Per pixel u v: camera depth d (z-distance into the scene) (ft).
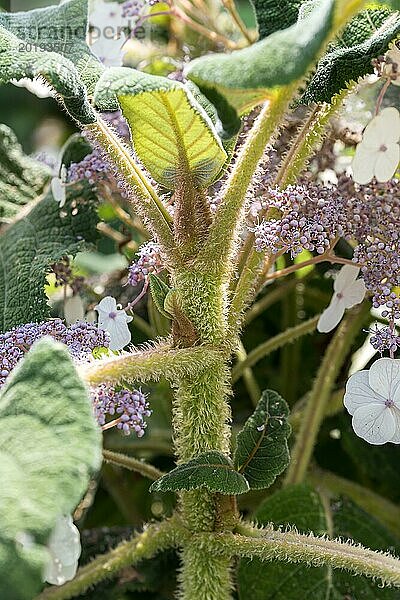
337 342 1.90
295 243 1.44
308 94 1.44
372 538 1.80
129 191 1.42
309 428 1.88
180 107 1.30
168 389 2.01
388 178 1.50
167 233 1.40
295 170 1.50
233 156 1.61
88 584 1.49
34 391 1.07
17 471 1.01
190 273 1.39
